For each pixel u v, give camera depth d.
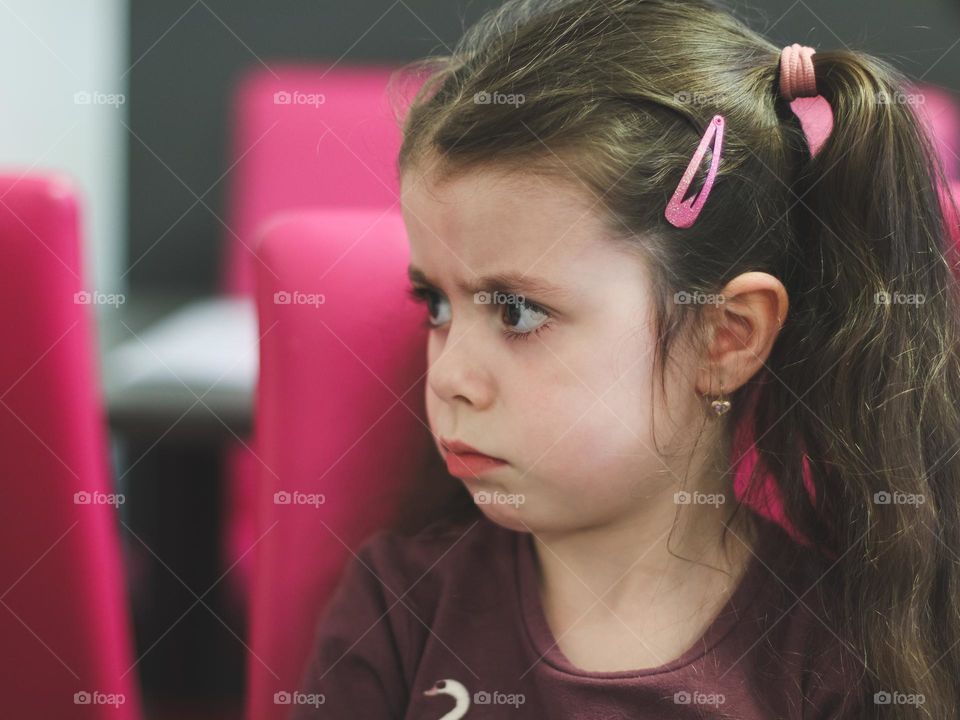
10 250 0.74
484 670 0.65
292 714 0.68
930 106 1.38
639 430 0.60
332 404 0.74
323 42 1.84
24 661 0.79
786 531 0.67
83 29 1.64
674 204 0.58
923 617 0.66
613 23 0.62
